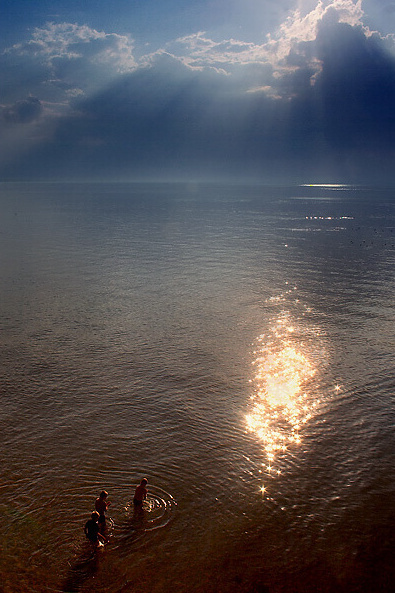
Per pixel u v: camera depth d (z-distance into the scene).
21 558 16.48
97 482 20.41
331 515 18.81
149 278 58.12
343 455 22.56
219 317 42.53
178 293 50.81
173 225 121.06
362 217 146.00
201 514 18.73
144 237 96.94
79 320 41.66
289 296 49.53
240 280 57.09
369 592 15.51
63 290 52.03
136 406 26.91
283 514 18.81
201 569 16.22
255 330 39.09
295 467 21.67
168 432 24.33
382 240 93.38
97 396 27.98
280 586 15.66
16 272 61.62
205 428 24.75
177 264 67.38
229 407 26.88
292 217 145.88
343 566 16.47
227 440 23.73
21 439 23.53
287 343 36.19
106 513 18.58
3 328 39.44
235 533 17.80
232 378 30.39
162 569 16.19
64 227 115.25
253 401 27.53
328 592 15.49
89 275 59.84
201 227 116.69
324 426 24.98
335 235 101.31
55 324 40.53
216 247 83.69
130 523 18.16
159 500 19.41
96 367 31.94
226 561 16.58
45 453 22.42
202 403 27.30
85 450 22.70
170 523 18.22
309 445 23.33
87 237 96.44
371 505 19.38
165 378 30.38
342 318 42.16
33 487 20.02
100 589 15.41
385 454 22.64
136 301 47.69
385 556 16.91
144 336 37.75
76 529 17.81
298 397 27.98
